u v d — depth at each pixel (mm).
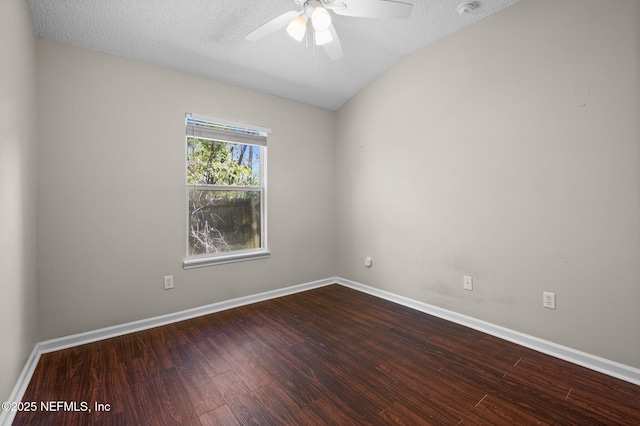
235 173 3205
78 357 2102
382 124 3322
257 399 1657
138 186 2553
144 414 1544
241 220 3256
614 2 1808
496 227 2391
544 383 1779
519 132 2236
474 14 2389
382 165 3342
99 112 2373
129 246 2514
